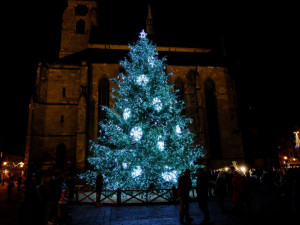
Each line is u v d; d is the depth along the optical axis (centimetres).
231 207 1286
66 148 3906
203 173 991
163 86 2025
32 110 3838
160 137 1839
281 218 950
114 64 4319
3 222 1099
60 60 4741
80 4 5466
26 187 654
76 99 4147
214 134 4353
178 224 947
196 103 4284
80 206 1477
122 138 1856
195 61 4934
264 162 5297
